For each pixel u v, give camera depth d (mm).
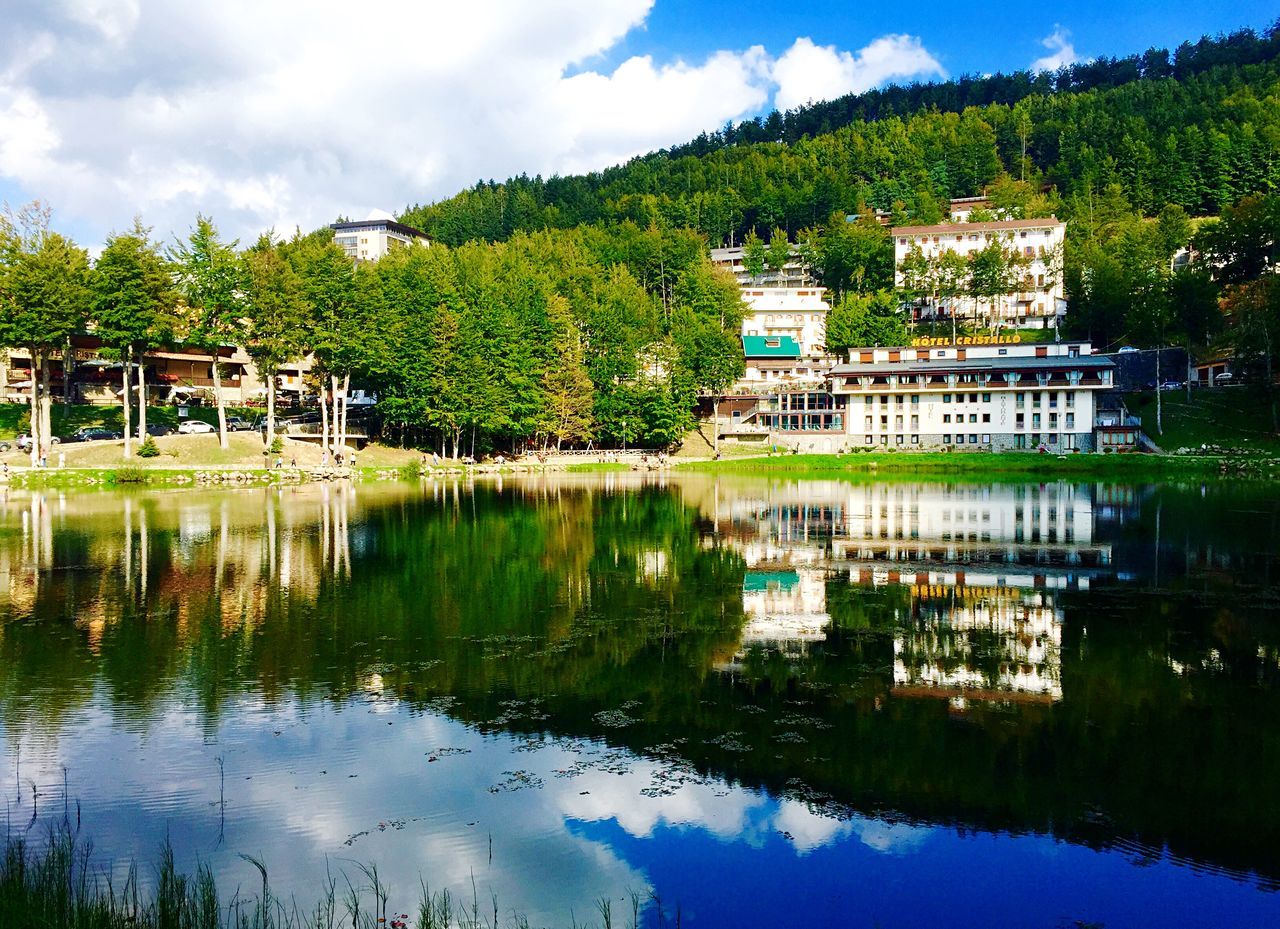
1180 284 135250
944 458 106750
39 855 13172
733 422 137625
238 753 17281
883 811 14852
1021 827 14344
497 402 108812
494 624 27625
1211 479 86312
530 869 12977
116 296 78562
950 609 29984
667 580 35125
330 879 12656
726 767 16609
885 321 147625
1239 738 17953
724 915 11828
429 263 128375
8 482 71750
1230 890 12531
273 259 91375
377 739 17984
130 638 25812
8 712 19625
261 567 37469
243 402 115625
